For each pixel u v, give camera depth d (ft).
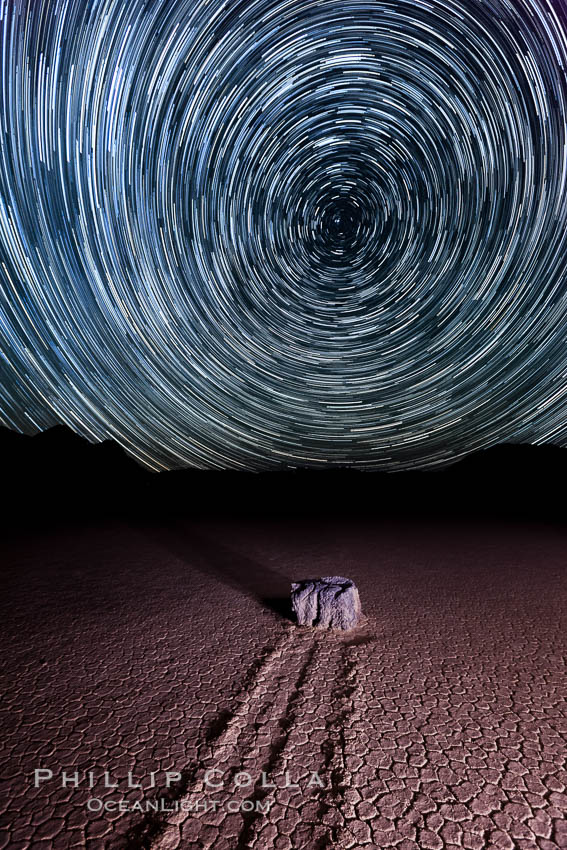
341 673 12.31
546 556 24.79
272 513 41.88
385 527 34.12
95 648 13.98
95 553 26.07
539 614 16.49
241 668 12.69
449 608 17.13
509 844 7.06
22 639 14.65
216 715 10.48
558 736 9.64
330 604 15.31
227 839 7.21
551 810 7.70
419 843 7.08
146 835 7.28
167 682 11.98
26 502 46.85
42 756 9.14
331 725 10.04
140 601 18.11
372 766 8.75
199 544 28.37
